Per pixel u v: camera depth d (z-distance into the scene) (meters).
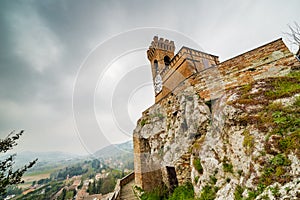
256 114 4.11
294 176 2.38
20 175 3.12
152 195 7.38
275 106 3.93
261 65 6.44
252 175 3.02
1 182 2.88
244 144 3.71
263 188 2.64
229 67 7.14
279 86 4.88
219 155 4.61
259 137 3.45
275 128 3.30
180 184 6.50
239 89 5.97
